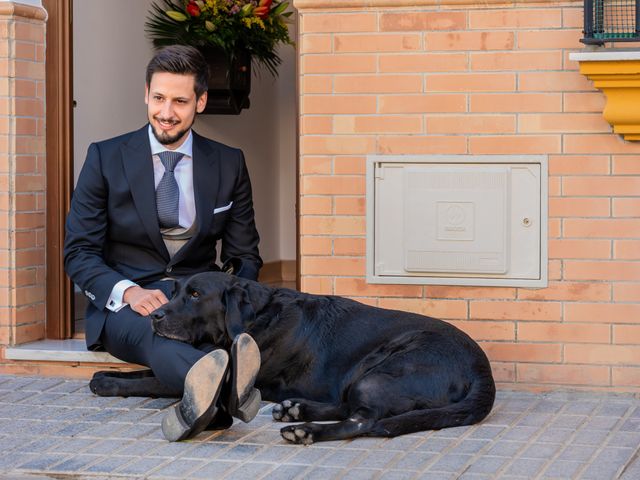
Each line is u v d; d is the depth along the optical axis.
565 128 5.01
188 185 5.01
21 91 5.49
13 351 5.47
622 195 4.99
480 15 5.04
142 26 7.68
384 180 5.16
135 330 4.67
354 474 3.71
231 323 4.32
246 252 5.18
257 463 3.87
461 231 5.10
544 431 4.32
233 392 4.04
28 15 5.50
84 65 6.96
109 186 4.92
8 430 4.38
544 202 5.04
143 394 4.93
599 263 5.03
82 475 3.77
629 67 4.70
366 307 4.64
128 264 5.04
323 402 4.51
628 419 4.54
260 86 8.53
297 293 4.63
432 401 4.30
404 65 5.12
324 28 5.16
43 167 5.67
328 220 5.21
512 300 5.11
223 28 7.19
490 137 5.07
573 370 5.07
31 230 5.59
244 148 8.34
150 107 4.82
